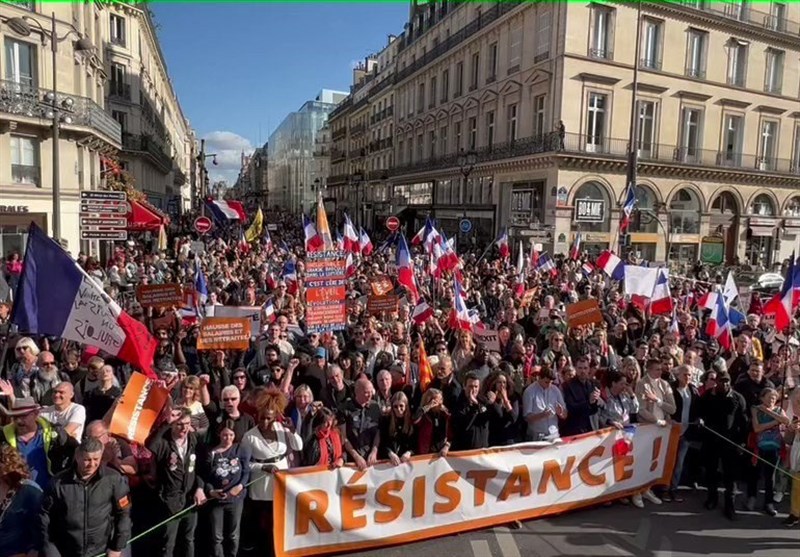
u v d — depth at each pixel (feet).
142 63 150.82
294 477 18.17
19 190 71.87
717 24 110.11
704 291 53.72
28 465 15.25
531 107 106.93
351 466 18.93
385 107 195.21
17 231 72.28
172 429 16.49
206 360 24.38
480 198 124.98
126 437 16.11
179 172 270.67
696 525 21.72
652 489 23.90
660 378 24.62
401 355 26.63
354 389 20.99
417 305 37.47
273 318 33.47
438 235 52.80
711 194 114.42
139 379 16.98
